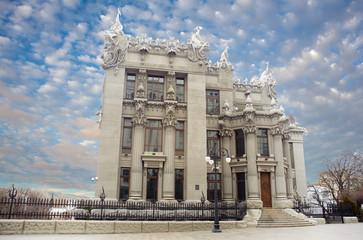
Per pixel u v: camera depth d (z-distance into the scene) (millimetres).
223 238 18250
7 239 16797
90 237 18453
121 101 32875
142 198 31141
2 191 39156
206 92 38156
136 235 20062
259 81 43719
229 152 35312
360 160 49375
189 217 26828
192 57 35938
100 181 30250
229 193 33938
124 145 32812
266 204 32906
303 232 21531
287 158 36812
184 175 33031
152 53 35062
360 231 21938
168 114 33438
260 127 35000
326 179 53875
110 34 34219
